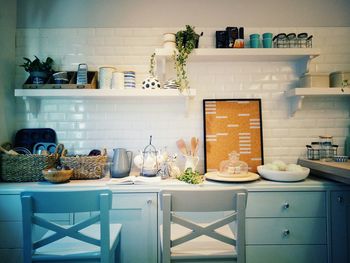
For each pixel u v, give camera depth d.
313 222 1.60
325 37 2.07
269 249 1.60
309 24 2.06
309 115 2.07
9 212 1.58
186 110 1.95
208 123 2.03
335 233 1.60
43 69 1.91
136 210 1.62
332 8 2.04
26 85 1.83
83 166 1.76
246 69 2.07
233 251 1.15
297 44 1.96
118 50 2.07
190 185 1.62
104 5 2.04
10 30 1.97
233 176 1.71
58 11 2.04
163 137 2.06
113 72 1.86
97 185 1.61
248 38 2.06
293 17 2.06
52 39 2.06
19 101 2.04
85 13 2.04
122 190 1.61
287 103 2.07
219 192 1.04
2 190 1.57
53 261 1.12
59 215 1.62
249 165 2.01
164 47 1.87
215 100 2.05
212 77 2.07
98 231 1.44
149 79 1.84
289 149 2.06
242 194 1.05
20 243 1.58
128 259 1.61
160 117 2.06
